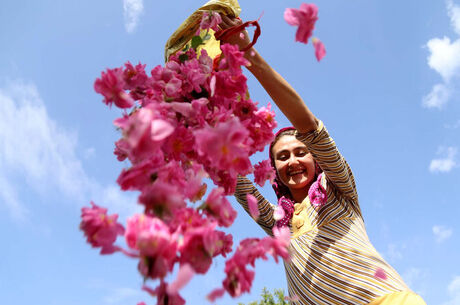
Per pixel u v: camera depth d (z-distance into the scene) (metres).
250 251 0.98
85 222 0.92
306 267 1.91
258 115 1.33
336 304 1.73
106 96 1.12
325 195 2.06
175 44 1.71
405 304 1.56
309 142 1.91
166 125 0.92
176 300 0.86
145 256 0.81
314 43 1.04
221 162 0.92
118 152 1.27
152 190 0.86
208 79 1.30
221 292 0.86
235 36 1.62
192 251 0.86
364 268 1.77
